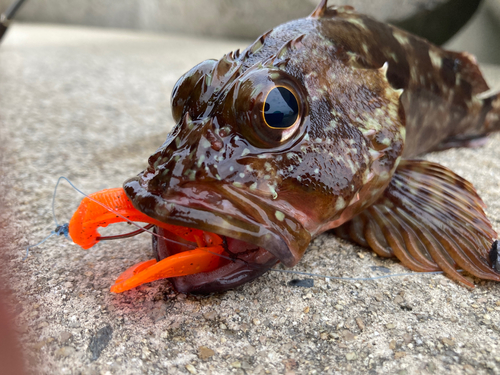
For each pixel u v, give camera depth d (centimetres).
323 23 10
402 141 10
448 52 16
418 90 13
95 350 7
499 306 9
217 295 9
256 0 51
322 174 8
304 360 7
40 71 31
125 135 19
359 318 8
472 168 16
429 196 11
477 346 7
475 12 37
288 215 8
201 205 7
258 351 7
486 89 17
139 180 7
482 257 10
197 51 44
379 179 9
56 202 13
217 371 7
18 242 10
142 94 26
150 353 7
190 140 7
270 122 7
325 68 9
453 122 17
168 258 7
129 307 8
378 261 10
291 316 8
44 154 16
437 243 10
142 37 57
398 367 7
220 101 7
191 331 8
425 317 8
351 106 9
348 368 7
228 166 7
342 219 10
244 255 8
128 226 12
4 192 13
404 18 36
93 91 27
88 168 15
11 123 20
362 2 35
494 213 12
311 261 10
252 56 9
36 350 7
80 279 9
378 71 10
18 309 8
